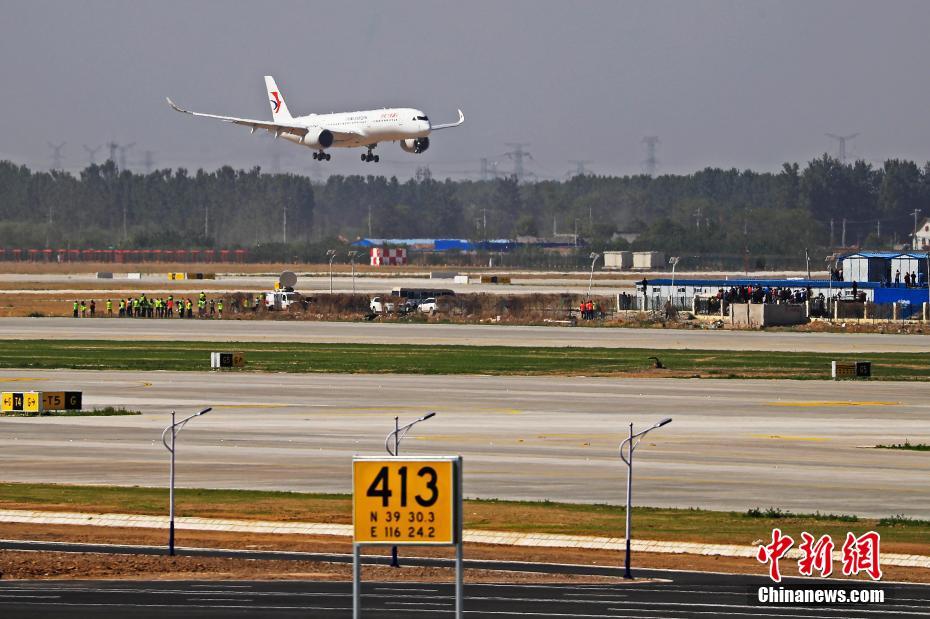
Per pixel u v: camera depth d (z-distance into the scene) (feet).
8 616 439.63
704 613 446.19
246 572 514.27
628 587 489.67
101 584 492.13
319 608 453.58
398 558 540.93
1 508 626.23
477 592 479.82
